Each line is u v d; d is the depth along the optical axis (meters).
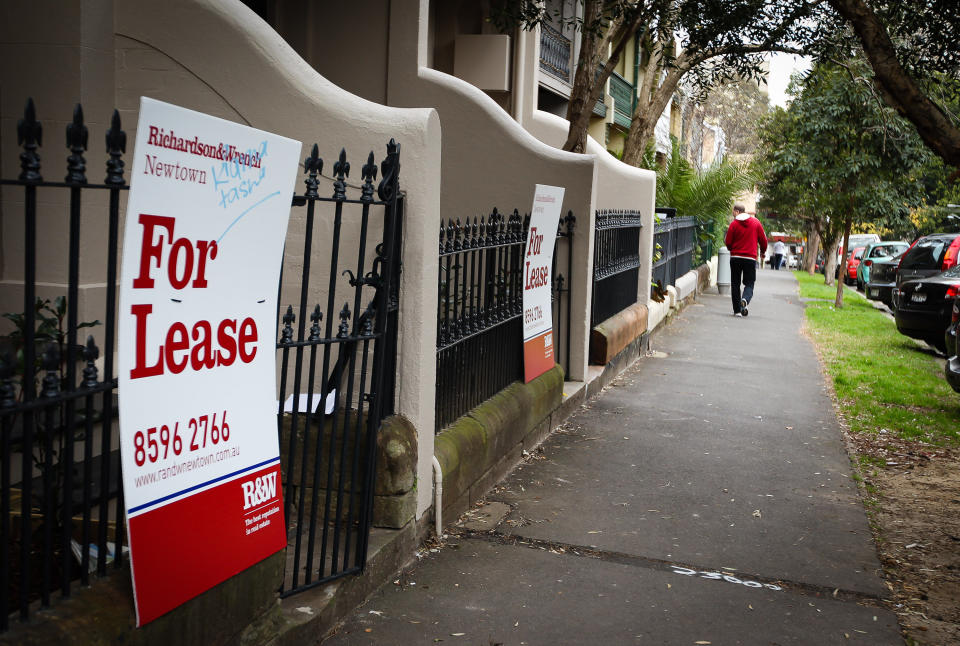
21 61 4.70
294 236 4.83
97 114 4.74
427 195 4.50
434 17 13.30
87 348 2.54
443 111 8.00
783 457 7.28
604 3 8.87
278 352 4.99
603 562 4.84
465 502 5.52
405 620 4.00
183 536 2.79
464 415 5.81
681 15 8.24
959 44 7.68
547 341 7.45
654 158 21.48
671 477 6.55
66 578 2.55
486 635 3.90
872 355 13.00
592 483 6.30
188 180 2.64
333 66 8.54
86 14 4.62
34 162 2.29
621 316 10.76
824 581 4.71
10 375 2.29
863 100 17.73
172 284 2.67
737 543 5.25
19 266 4.80
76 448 3.94
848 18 6.68
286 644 3.47
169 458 2.73
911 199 19.95
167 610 2.73
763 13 8.11
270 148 2.99
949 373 9.45
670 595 4.44
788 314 18.16
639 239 12.23
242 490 3.10
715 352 12.66
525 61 13.44
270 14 8.70
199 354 2.83
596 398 9.15
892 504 6.12
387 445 4.52
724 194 20.70
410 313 4.59
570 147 10.58
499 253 6.27
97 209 4.82
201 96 4.74
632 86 23.92
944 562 5.02
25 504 2.43
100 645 2.49
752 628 4.10
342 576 4.00
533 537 5.18
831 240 29.33
